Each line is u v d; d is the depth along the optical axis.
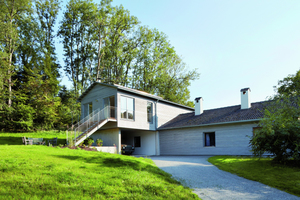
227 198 6.22
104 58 35.94
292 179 7.91
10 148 11.46
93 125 18.00
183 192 6.50
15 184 5.68
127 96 20.11
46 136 23.27
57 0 35.41
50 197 4.97
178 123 21.97
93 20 34.09
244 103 19.30
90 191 5.61
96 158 10.43
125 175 7.54
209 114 21.42
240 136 16.75
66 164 8.46
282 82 17.62
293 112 10.16
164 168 10.80
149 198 5.50
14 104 25.52
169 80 39.62
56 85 29.56
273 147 10.11
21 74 31.97
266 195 6.49
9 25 26.30
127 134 25.80
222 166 11.12
